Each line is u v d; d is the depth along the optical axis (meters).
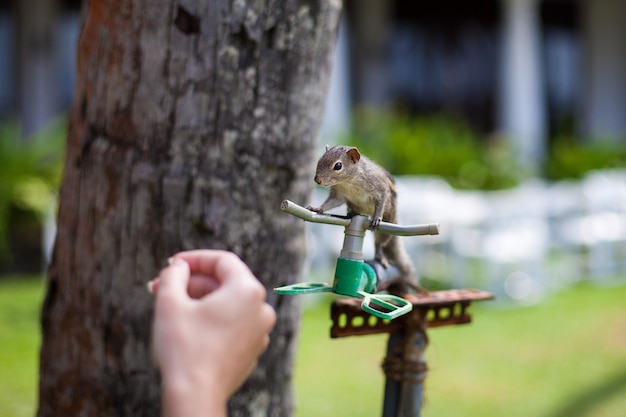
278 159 3.09
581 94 17.77
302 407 5.91
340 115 13.09
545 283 9.89
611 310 8.95
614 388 6.39
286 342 3.27
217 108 2.99
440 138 13.15
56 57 14.67
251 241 3.10
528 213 10.20
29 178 10.86
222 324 1.27
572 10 17.84
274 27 3.00
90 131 3.11
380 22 16.81
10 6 14.46
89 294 3.11
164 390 1.23
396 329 2.63
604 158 13.75
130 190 3.04
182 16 2.95
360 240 2.22
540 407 5.98
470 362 7.05
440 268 9.63
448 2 17.19
